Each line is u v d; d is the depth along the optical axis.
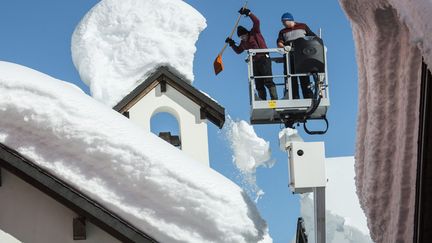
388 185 10.09
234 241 9.38
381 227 10.34
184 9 18.70
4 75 9.80
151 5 18.89
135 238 9.50
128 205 9.56
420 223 9.61
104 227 9.84
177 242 9.45
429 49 8.18
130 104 17.94
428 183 9.38
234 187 9.73
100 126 9.69
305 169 9.71
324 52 14.27
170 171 9.55
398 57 9.66
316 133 14.66
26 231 10.05
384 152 9.98
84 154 9.62
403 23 8.98
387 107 9.84
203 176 9.63
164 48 18.23
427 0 8.33
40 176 9.59
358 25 9.99
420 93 9.24
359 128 10.41
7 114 9.69
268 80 14.66
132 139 9.72
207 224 9.43
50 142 9.68
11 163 9.62
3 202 10.08
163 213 9.52
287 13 14.73
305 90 14.52
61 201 9.83
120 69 18.33
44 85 9.79
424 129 9.20
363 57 10.23
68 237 10.05
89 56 18.53
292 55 14.48
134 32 18.58
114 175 9.61
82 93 10.60
